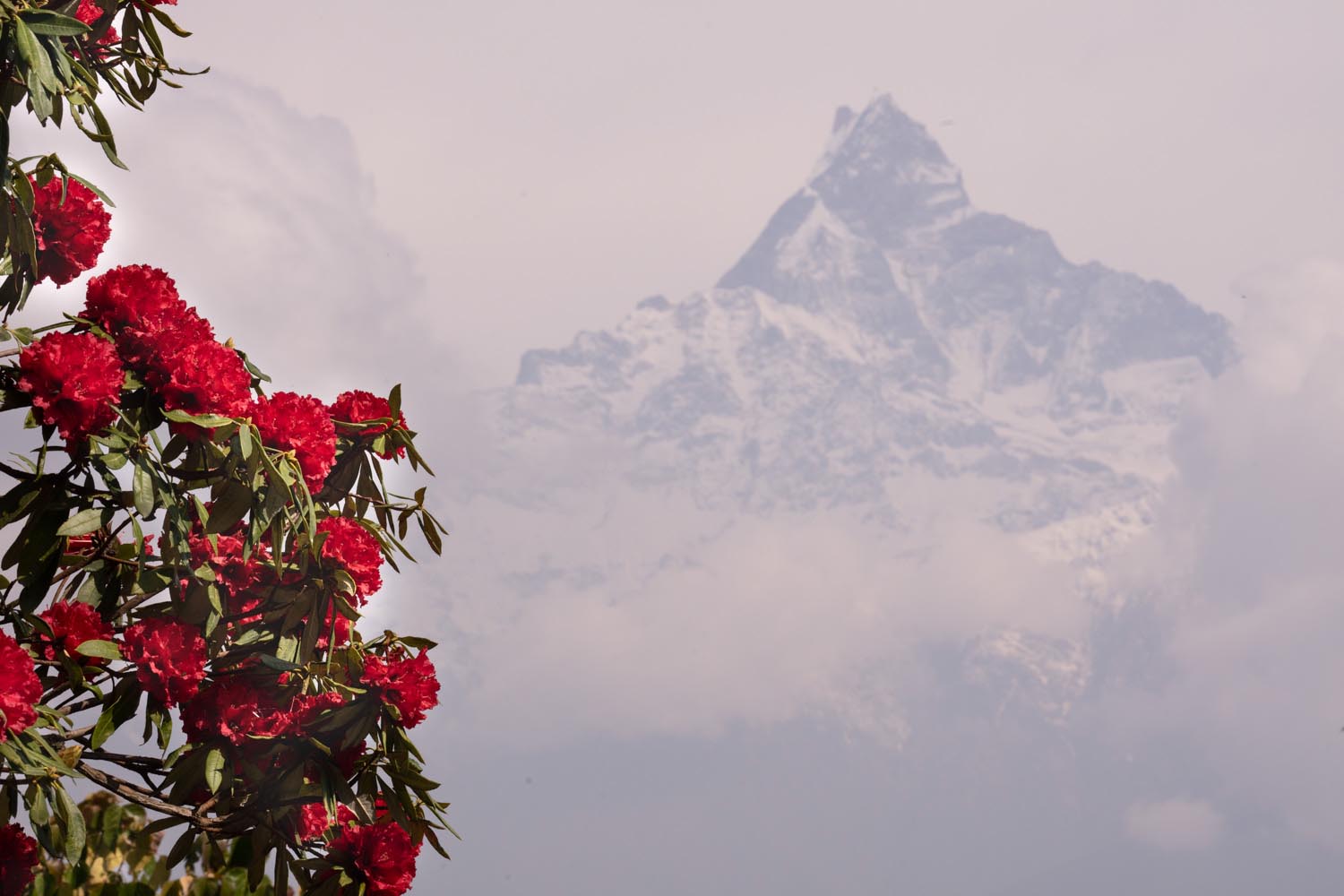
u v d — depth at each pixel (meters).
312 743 5.60
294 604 5.81
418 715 5.84
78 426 5.00
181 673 5.38
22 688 4.50
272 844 5.84
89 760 5.50
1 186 5.05
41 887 6.88
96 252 5.98
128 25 6.32
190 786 5.50
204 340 5.64
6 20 4.77
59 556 5.30
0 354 5.16
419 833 6.06
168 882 7.48
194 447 5.47
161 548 5.45
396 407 6.64
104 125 5.66
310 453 5.59
